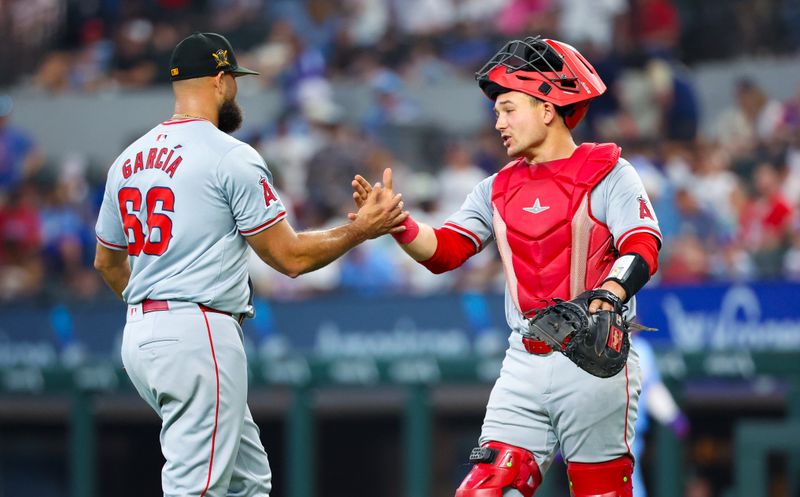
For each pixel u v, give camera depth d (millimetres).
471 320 36344
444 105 52062
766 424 33219
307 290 41531
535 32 54344
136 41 57844
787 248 39562
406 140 50375
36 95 54281
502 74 15883
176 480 15914
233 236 16141
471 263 41938
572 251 15484
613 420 15547
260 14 59125
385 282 41875
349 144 47844
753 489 33281
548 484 35844
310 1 58375
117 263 17578
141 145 16406
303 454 37219
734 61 53438
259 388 38969
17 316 40719
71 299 43125
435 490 43969
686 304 34438
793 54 53531
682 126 49688
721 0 54812
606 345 14516
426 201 45750
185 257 15914
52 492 46438
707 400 40438
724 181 43406
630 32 53594
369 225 16188
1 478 46750
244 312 16594
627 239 15156
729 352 33406
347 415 45094
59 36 60781
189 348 15797
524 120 15734
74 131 54125
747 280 33812
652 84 49469
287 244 16031
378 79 53062
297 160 49281
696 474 41781
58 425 46406
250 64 55625
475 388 42812
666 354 33969
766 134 46969
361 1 57969
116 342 39719
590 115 49594
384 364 36562
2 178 52156
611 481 15750
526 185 15836
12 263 48219
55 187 52125
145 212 16109
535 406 15812
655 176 42344
